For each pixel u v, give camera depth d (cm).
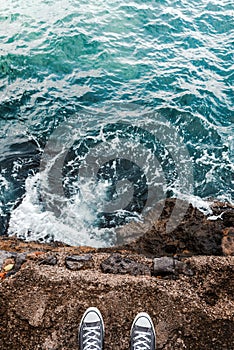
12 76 924
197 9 1238
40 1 1220
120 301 390
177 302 391
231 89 936
